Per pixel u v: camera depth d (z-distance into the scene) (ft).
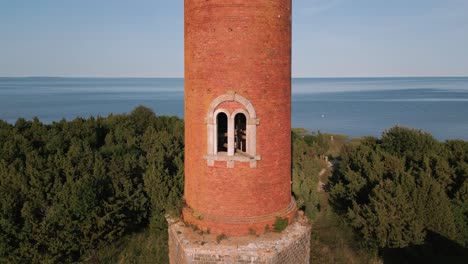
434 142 119.65
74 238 65.87
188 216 45.57
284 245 41.68
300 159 121.49
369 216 77.71
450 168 91.61
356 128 335.67
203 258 40.57
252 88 41.78
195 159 44.93
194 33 43.14
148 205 79.61
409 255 77.56
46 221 63.46
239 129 51.88
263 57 41.93
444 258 76.89
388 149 119.75
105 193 73.10
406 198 77.77
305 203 83.46
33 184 68.08
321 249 75.10
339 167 117.19
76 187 66.69
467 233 78.59
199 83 43.21
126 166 83.35
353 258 73.20
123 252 69.31
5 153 82.64
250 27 41.09
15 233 60.90
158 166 82.23
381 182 82.28
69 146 97.45
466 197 83.46
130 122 141.90
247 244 41.34
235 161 42.52
